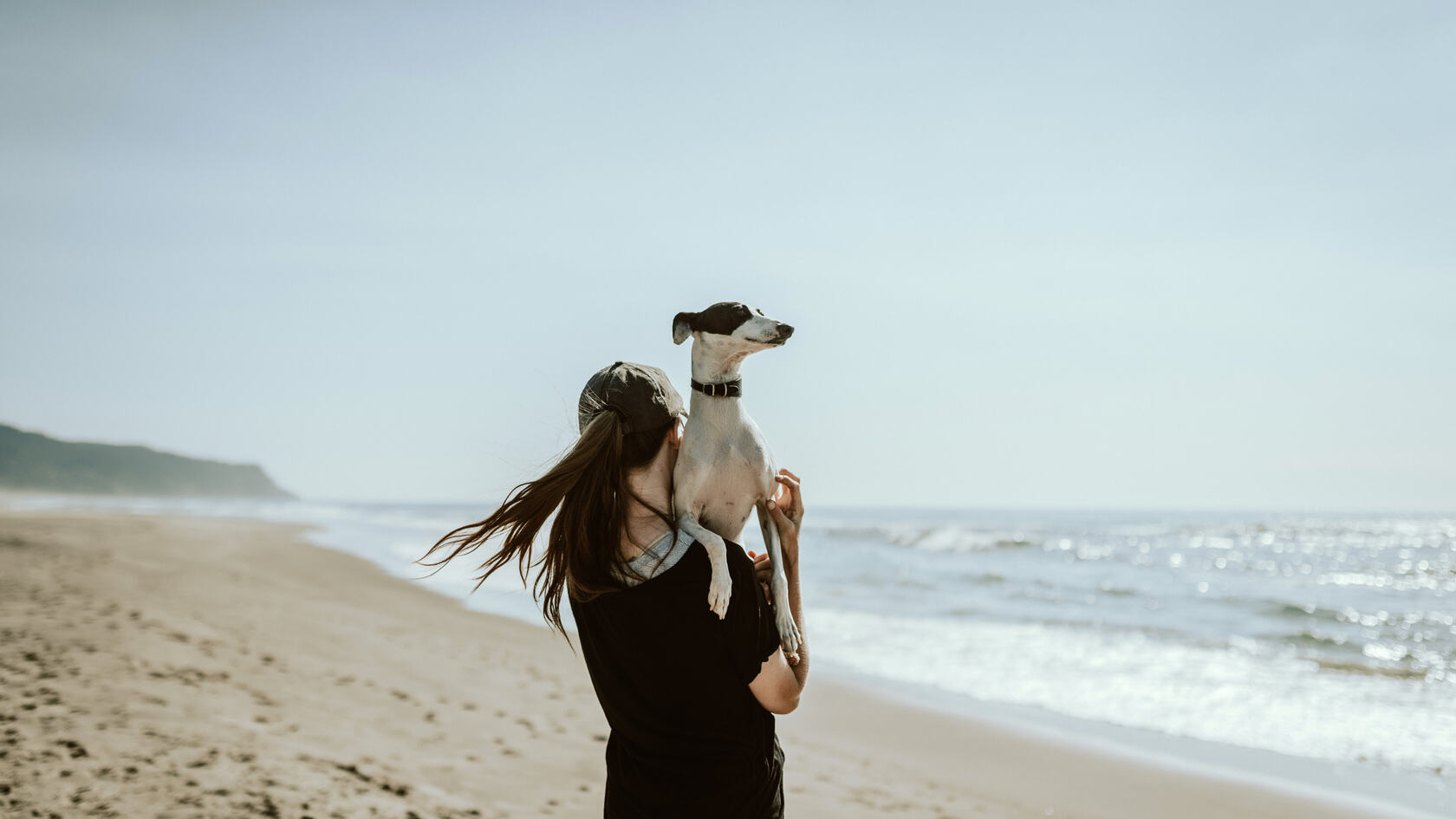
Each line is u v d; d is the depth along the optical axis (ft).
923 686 26.86
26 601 27.12
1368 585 57.82
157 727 14.82
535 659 27.43
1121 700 25.34
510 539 5.39
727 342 5.92
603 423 5.34
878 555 79.20
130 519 107.55
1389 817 16.49
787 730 22.15
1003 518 260.42
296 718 16.79
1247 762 19.85
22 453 551.18
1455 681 28.22
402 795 13.23
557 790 14.44
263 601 35.14
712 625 5.07
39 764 12.64
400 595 43.11
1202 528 155.22
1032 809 16.78
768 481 6.03
